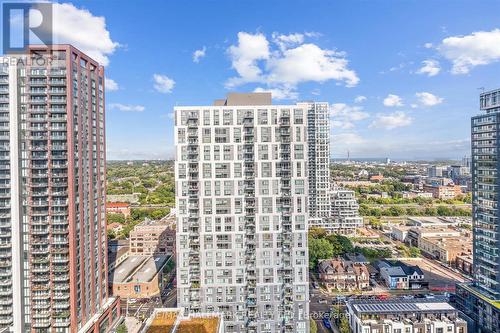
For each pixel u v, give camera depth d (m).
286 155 89.19
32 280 82.75
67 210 83.75
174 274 157.75
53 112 82.38
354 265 146.62
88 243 92.75
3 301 80.69
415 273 140.50
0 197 81.12
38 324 82.94
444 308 96.56
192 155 88.56
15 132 80.94
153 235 184.50
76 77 86.06
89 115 93.12
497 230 100.50
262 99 95.25
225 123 88.69
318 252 160.12
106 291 104.00
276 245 89.69
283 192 89.44
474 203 110.25
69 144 83.00
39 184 82.25
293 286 90.00
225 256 89.31
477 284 108.81
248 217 89.25
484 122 105.25
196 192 88.69
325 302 126.50
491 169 102.62
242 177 88.94
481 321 102.12
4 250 81.12
